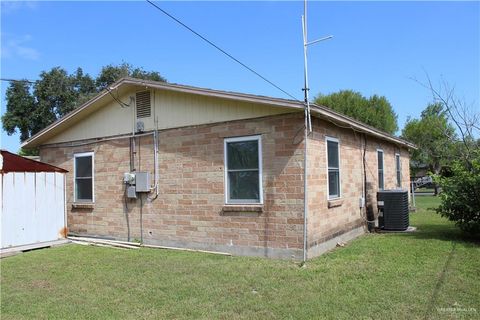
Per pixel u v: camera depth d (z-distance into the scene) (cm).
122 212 1116
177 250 970
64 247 1063
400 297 563
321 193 903
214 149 945
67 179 1252
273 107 860
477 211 974
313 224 852
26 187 1070
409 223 1354
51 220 1122
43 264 856
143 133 1075
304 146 823
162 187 1034
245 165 898
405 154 1927
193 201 975
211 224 943
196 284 663
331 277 676
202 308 548
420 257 798
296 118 835
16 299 610
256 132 883
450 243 939
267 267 763
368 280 651
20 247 1027
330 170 985
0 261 905
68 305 576
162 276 721
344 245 976
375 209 1347
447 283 618
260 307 545
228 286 647
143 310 547
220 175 933
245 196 898
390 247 916
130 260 867
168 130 1027
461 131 1327
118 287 659
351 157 1145
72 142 1243
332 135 999
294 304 552
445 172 1438
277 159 853
